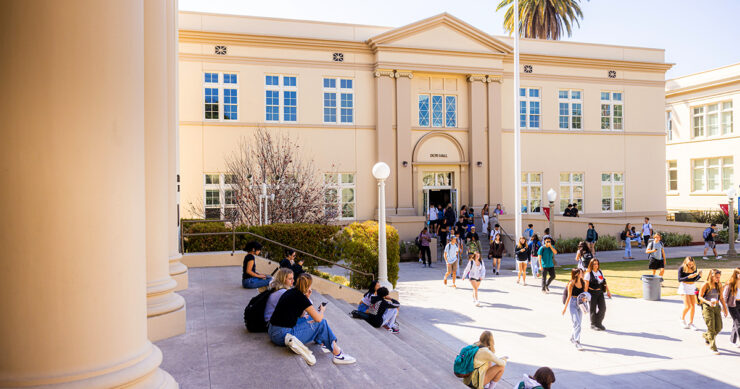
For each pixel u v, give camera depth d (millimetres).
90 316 2607
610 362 8805
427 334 10633
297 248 13469
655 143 30875
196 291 9062
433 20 25891
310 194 23031
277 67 24344
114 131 2697
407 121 25844
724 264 20531
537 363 8773
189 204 22828
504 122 28047
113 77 2697
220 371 4996
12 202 2461
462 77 27125
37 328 2496
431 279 18094
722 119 36875
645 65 30391
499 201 27344
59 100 2512
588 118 29453
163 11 5848
